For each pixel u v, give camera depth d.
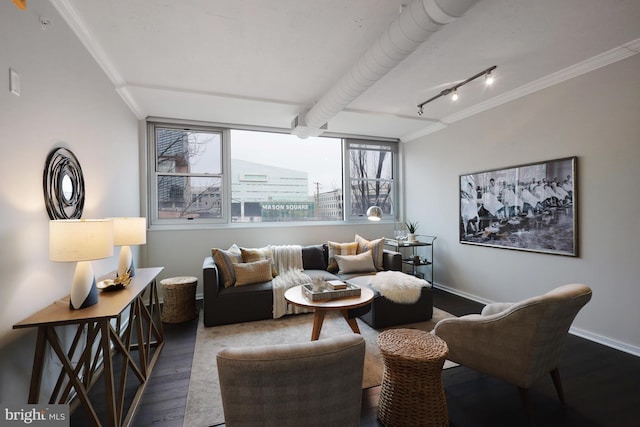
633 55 2.36
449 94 3.27
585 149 2.68
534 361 1.60
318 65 2.62
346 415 1.11
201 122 4.11
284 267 3.88
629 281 2.41
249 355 0.98
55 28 1.82
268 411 1.02
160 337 2.64
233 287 3.26
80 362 1.57
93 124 2.37
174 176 4.09
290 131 4.53
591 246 2.65
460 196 4.07
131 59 2.49
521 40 2.26
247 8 1.88
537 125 3.07
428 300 3.18
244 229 4.30
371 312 2.99
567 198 2.80
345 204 5.00
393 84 3.05
